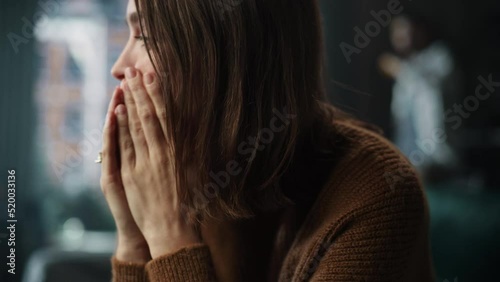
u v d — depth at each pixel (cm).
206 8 71
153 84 75
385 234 69
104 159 79
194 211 75
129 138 77
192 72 72
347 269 68
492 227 230
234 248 80
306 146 77
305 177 78
